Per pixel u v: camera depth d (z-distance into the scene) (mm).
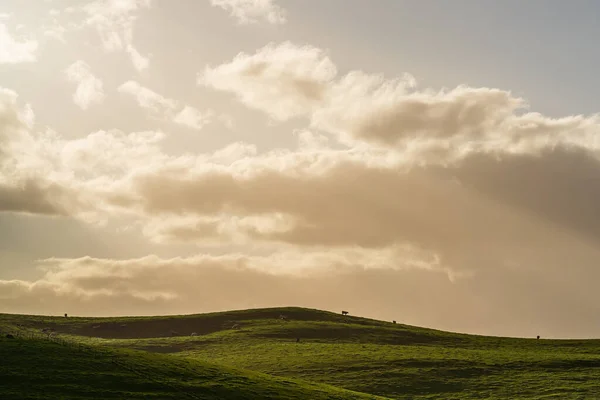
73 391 67625
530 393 102562
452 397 100688
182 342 154250
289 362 125562
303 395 82062
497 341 167125
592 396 100312
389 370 117250
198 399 72000
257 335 164000
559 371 117750
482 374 115000
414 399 99812
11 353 76688
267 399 77188
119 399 67500
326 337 165250
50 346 82562
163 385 74625
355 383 108312
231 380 83000
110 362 79875
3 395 63844
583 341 167125
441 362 123938
